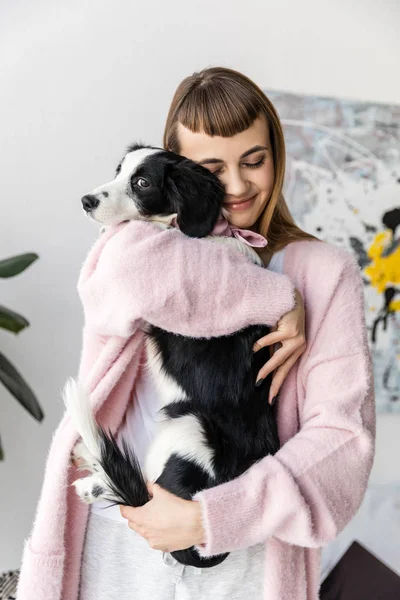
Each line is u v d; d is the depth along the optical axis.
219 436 1.19
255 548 1.18
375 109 2.73
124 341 1.22
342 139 2.72
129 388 1.27
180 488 1.14
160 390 1.28
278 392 1.26
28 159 2.53
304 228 2.73
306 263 1.29
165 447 1.19
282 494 1.02
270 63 2.65
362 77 2.74
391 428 2.87
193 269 1.10
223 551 1.03
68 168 2.55
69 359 2.62
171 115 1.38
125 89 2.56
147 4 2.54
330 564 2.37
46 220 2.56
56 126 2.53
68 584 1.22
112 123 2.56
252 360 1.25
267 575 1.17
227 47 2.61
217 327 1.13
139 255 1.10
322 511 1.06
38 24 2.49
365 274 2.79
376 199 2.77
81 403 1.13
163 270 1.10
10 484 2.61
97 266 1.17
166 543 1.04
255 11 2.62
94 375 1.22
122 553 1.19
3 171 2.52
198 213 1.30
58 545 1.18
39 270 2.58
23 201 2.54
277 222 1.42
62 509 1.19
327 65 2.70
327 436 1.10
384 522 2.51
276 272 1.25
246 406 1.23
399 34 2.75
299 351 1.20
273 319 1.14
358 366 1.18
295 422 1.25
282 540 1.14
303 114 2.68
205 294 1.10
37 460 2.62
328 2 2.68
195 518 1.02
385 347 2.83
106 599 1.18
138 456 1.24
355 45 2.72
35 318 2.59
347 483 1.09
